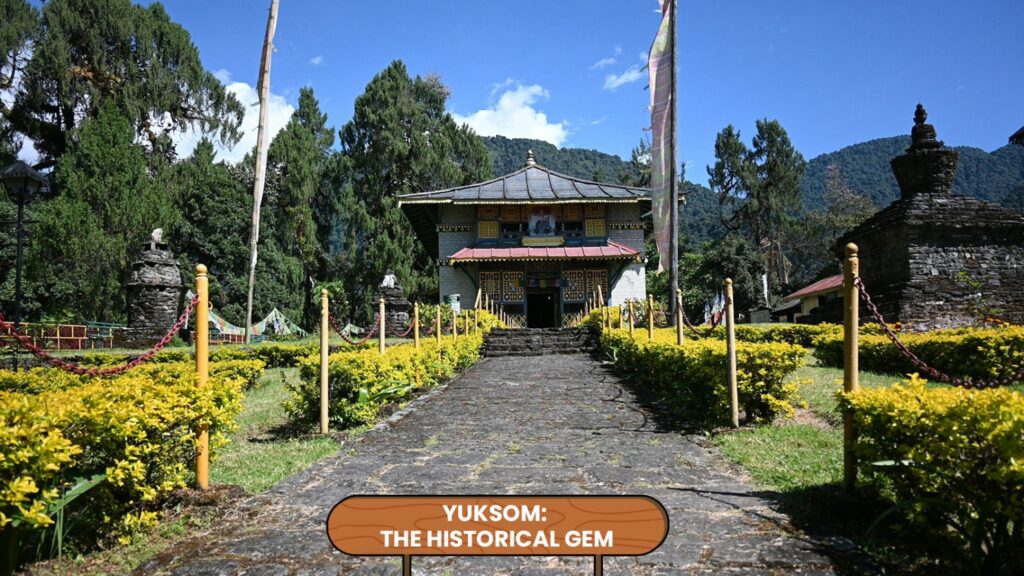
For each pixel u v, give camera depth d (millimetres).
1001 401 2709
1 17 30469
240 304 33156
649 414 7184
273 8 15531
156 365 8188
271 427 6938
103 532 3410
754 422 6164
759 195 48469
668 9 15281
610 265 24859
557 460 5039
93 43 31047
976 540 2701
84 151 26578
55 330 18359
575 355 16250
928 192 13859
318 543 3352
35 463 2807
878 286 14289
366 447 5723
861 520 3475
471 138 43156
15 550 2859
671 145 15102
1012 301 13117
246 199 35031
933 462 2895
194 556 3219
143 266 19172
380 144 38531
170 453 3955
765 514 3643
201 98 34625
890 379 8180
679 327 8070
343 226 41219
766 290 39969
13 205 28656
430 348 10336
